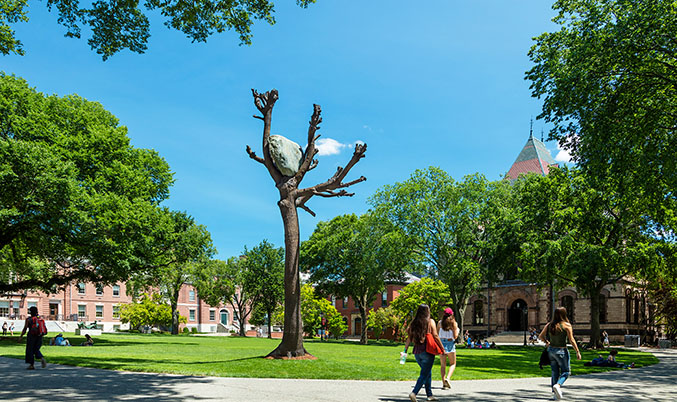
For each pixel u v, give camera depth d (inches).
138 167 1342.3
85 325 2465.6
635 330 2080.5
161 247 1379.2
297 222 707.4
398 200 1806.1
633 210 1192.8
